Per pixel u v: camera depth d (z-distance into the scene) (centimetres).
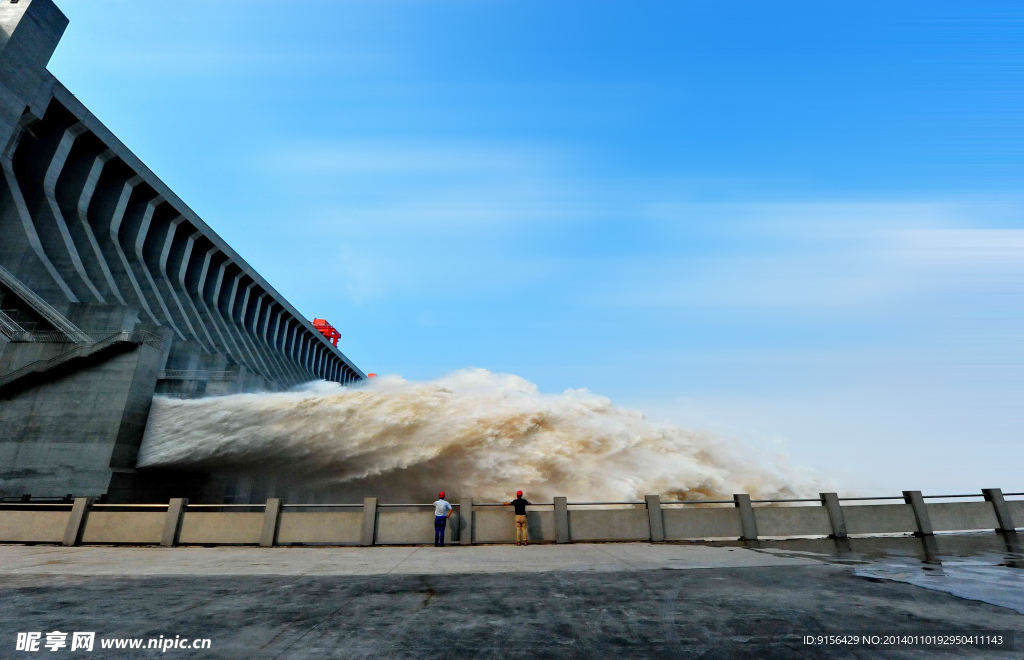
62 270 3766
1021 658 440
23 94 3738
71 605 663
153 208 5031
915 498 1415
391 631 541
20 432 2420
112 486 2344
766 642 489
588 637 512
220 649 488
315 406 2678
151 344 2684
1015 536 1338
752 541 1312
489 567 945
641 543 1316
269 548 1289
